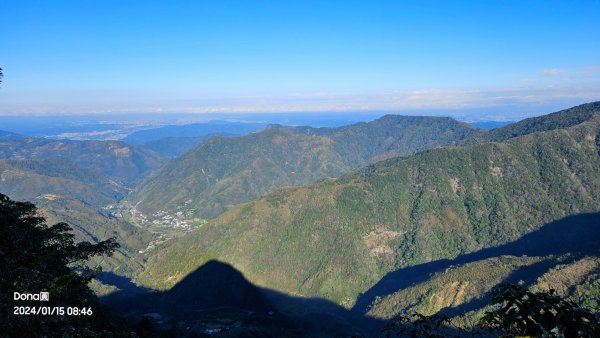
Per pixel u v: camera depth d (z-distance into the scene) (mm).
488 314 7027
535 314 6340
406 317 9297
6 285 16703
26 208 36156
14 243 22141
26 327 13961
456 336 8266
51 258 27281
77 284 27844
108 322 39219
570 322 6145
